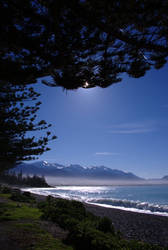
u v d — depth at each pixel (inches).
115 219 768.3
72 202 571.5
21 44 146.3
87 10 126.1
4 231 309.9
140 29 140.3
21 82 179.9
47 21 135.7
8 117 430.9
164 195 3253.0
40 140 435.5
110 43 161.0
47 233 323.3
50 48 151.3
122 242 260.8
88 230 273.3
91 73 170.7
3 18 133.3
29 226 360.8
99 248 236.4
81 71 173.9
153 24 135.6
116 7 122.6
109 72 173.5
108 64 169.0
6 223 376.8
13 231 315.6
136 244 252.8
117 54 167.3
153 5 121.2
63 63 161.2
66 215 418.9
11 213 500.1
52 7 125.1
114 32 141.2
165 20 133.7
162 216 887.1
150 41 148.7
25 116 457.7
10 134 426.9
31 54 156.3
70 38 146.6
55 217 432.8
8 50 168.6
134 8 123.0
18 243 254.1
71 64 167.2
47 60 158.1
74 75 173.5
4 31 138.4
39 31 146.2
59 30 140.9
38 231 329.4
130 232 551.8
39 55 155.5
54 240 283.1
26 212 530.0
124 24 138.2
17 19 141.0
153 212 1082.1
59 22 137.1
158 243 453.1
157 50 152.3
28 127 442.9
